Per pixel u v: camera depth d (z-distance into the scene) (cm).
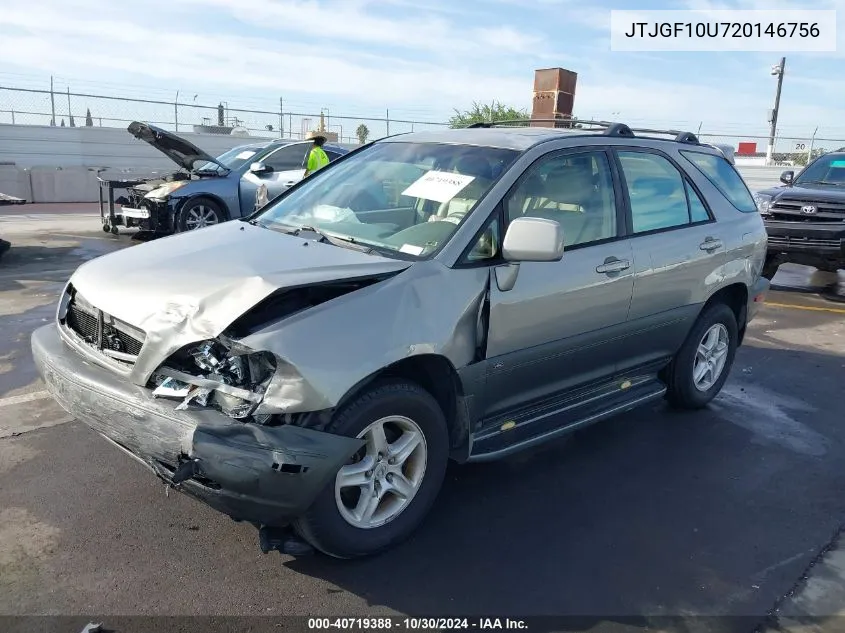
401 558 332
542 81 1289
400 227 372
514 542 350
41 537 331
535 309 371
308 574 317
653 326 461
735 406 551
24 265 989
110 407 295
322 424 291
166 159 2389
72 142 2228
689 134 525
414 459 338
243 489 270
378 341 302
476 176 383
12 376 532
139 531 340
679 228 478
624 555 343
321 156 1145
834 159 1121
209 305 293
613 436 486
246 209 1182
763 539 363
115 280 332
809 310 902
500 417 386
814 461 458
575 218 407
